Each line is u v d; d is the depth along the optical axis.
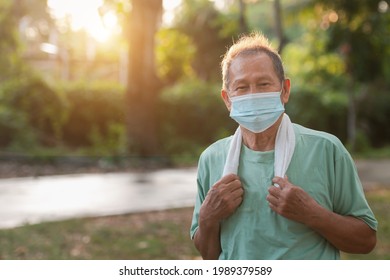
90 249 7.52
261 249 2.63
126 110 20.20
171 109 23.69
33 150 19.70
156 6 19.89
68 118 24.03
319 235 2.63
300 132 2.70
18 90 21.70
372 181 15.21
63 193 12.47
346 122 27.23
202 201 2.92
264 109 2.56
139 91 20.06
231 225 2.71
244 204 2.66
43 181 14.51
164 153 21.94
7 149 19.50
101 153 19.72
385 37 21.95
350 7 21.28
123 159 18.81
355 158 22.67
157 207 10.81
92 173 16.44
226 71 2.70
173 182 14.77
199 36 31.47
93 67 33.53
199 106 24.06
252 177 2.66
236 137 2.74
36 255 7.20
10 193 12.34
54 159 18.20
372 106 28.23
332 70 26.33
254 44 2.67
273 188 2.54
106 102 24.33
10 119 20.30
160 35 27.88
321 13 23.19
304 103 26.16
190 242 8.00
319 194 2.60
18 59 21.98
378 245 7.58
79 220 9.18
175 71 29.67
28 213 10.05
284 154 2.61
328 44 22.67
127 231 8.58
